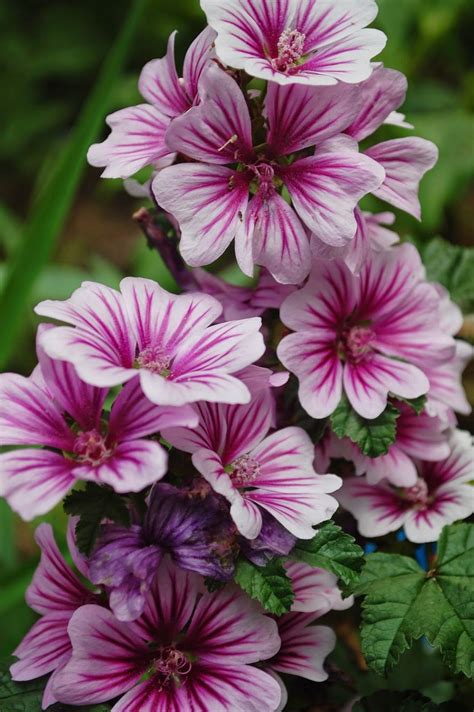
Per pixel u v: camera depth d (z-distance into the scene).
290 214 0.46
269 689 0.44
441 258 0.55
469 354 0.51
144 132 0.48
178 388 0.42
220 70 0.45
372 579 0.47
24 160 1.08
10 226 0.91
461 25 0.96
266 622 0.45
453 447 0.51
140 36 1.04
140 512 0.44
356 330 0.48
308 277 0.48
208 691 0.44
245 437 0.46
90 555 0.44
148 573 0.43
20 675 0.45
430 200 0.82
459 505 0.49
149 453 0.42
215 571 0.44
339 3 0.46
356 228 0.45
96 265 0.78
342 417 0.48
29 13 1.11
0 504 0.62
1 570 0.65
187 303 0.45
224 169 0.46
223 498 0.44
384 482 0.50
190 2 0.99
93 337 0.44
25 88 1.09
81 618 0.44
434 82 0.97
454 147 0.84
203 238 0.45
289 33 0.45
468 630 0.46
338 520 0.51
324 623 0.53
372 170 0.45
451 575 0.47
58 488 0.42
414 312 0.49
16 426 0.44
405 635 0.46
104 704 0.45
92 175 1.07
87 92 1.12
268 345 0.50
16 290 0.61
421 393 0.48
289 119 0.46
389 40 0.88
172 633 0.45
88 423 0.44
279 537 0.45
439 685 0.54
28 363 0.85
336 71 0.45
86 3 1.10
